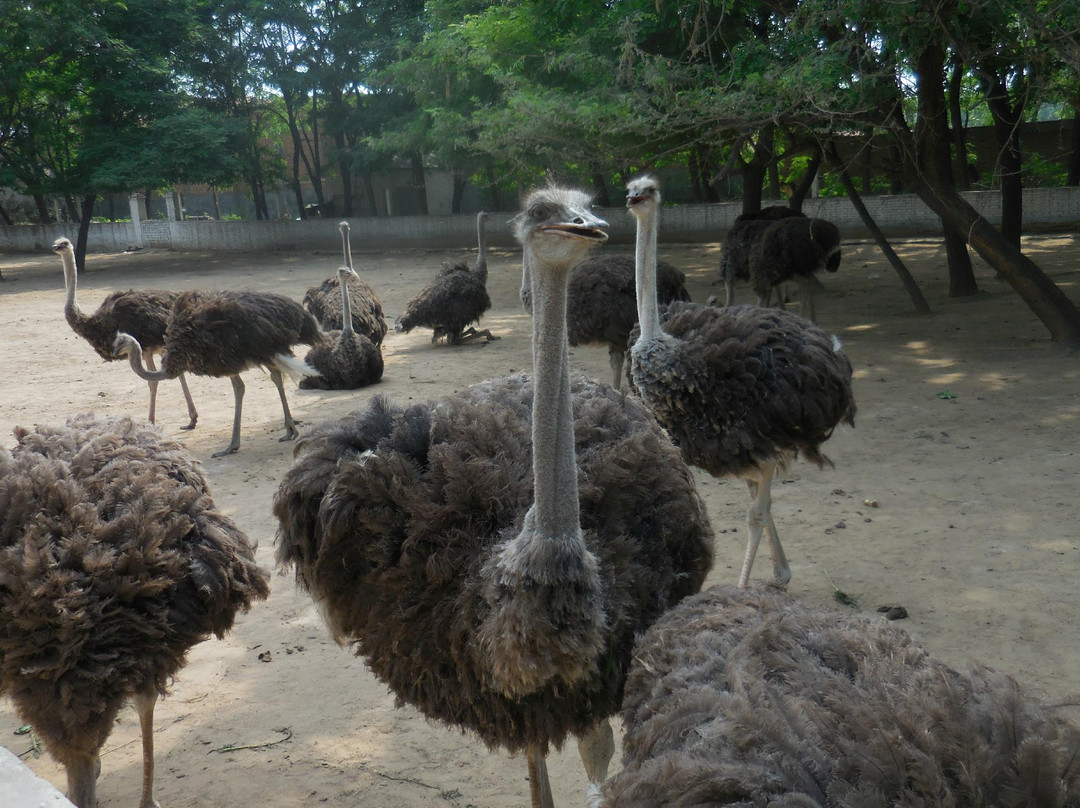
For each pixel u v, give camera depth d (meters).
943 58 10.77
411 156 31.94
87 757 3.45
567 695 3.06
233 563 3.77
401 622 3.21
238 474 8.17
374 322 12.77
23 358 13.65
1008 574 5.41
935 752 2.02
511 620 2.81
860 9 8.96
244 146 31.02
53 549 3.41
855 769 2.00
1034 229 23.97
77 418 4.25
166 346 8.62
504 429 3.44
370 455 3.36
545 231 2.90
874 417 8.74
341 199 37.66
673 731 2.37
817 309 14.80
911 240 23.86
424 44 20.50
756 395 4.99
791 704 2.20
